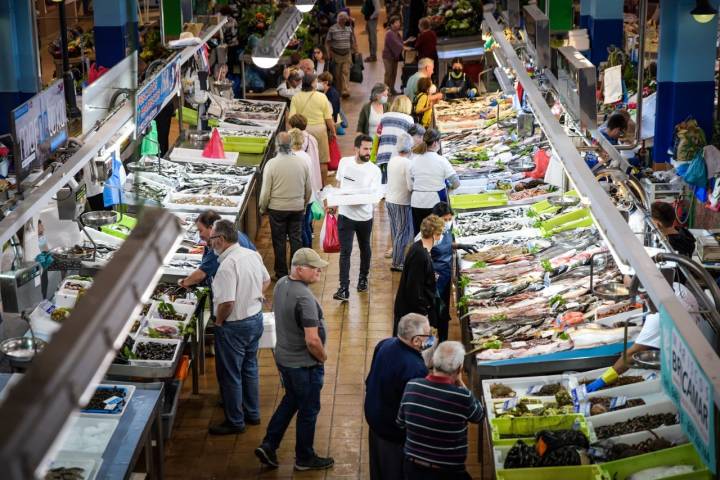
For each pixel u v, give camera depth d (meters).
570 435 5.57
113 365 6.97
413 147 11.25
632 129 11.44
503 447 5.67
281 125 14.66
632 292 5.99
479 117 13.88
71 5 22.78
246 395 7.75
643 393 6.15
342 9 23.62
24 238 7.59
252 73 17.28
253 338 7.55
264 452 7.08
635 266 4.97
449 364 5.54
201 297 8.13
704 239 8.35
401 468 6.16
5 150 8.91
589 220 9.03
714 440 4.08
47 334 7.14
